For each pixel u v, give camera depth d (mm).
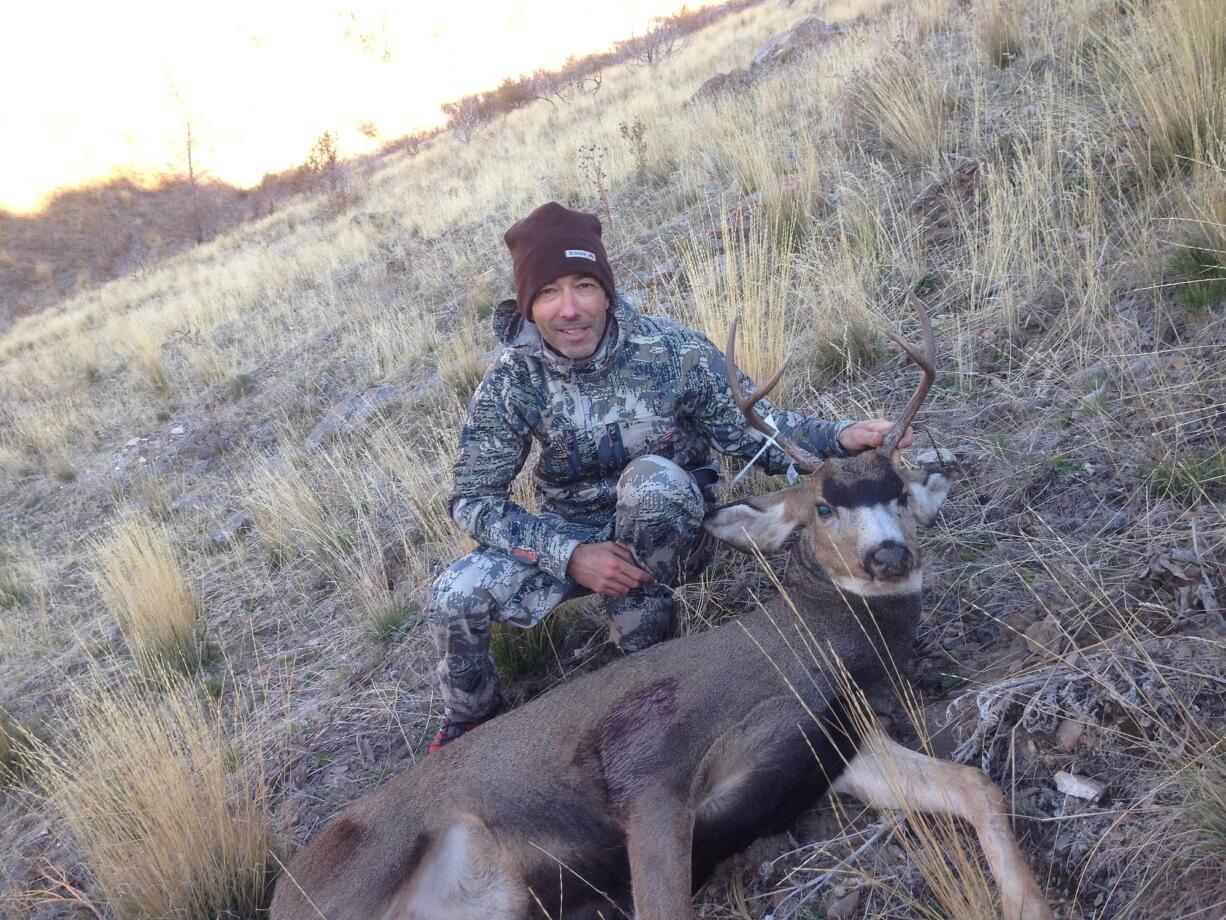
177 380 7234
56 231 20328
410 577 3367
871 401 3031
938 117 4262
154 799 2285
